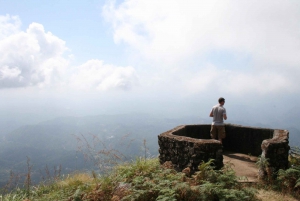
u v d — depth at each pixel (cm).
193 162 540
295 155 666
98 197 497
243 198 398
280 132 624
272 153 523
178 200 423
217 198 412
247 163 682
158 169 567
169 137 618
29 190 685
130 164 651
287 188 482
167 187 435
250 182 520
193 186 442
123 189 487
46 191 688
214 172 466
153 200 441
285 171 496
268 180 511
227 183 447
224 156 761
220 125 742
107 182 545
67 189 629
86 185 598
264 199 446
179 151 582
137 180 489
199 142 535
